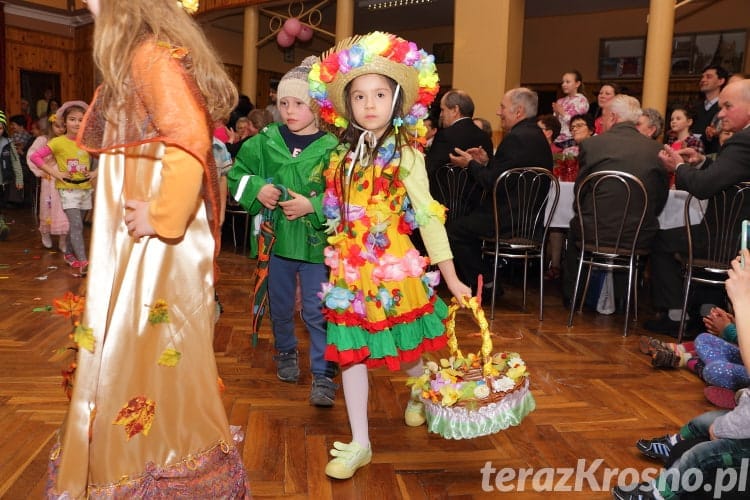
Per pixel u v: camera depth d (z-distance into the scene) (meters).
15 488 1.75
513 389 1.72
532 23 11.46
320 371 2.41
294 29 8.75
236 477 1.36
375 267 1.82
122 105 1.22
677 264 3.57
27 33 12.80
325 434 2.18
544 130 5.31
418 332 1.86
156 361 1.28
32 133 9.94
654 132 4.50
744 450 1.53
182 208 1.21
